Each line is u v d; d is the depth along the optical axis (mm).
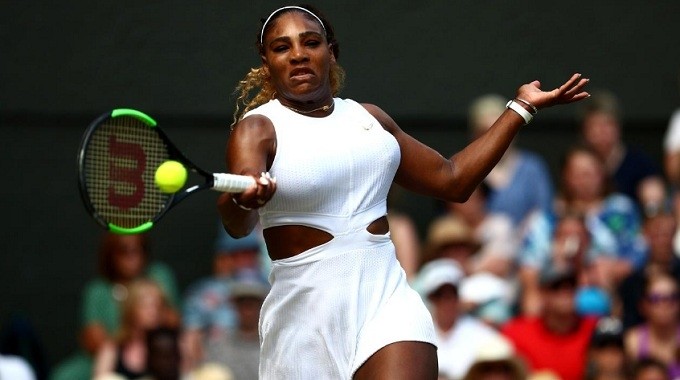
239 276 24656
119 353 23250
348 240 12000
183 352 23219
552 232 25344
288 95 12000
